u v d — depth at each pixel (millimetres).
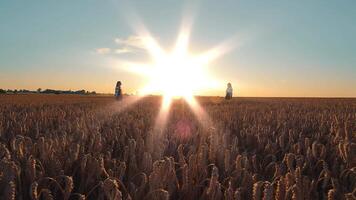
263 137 6711
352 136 6949
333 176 4129
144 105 23375
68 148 4898
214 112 15180
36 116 11328
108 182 2865
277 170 3783
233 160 4480
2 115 11922
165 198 2879
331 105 26531
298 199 2838
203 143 5770
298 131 8320
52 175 3742
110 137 6270
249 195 3332
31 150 4523
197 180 3707
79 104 25359
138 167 4133
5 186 3064
